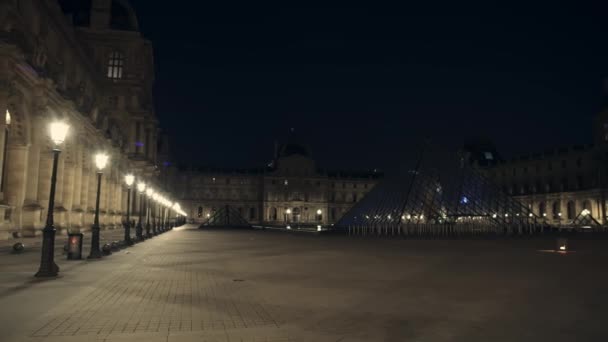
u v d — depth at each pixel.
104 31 73.81
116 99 74.00
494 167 156.12
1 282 13.53
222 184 165.88
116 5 76.88
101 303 10.62
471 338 8.06
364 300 11.42
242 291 12.59
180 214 141.25
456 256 25.20
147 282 14.02
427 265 20.03
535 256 25.50
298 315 9.67
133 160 73.50
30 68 31.34
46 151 36.81
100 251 22.75
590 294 12.52
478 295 12.27
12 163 32.53
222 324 8.80
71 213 43.00
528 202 135.25
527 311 10.27
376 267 19.09
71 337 7.73
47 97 34.91
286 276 15.89
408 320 9.34
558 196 122.81
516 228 63.59
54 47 47.16
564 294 12.49
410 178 67.25
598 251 29.88
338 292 12.57
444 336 8.16
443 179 67.44
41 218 35.75
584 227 85.69
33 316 9.20
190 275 15.84
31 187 33.78
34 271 15.71
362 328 8.66
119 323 8.75
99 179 21.23
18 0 36.16
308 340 7.79
